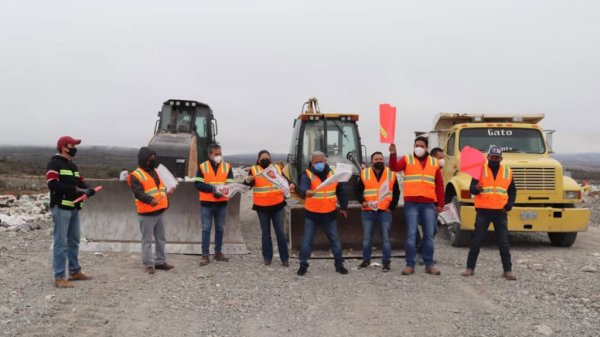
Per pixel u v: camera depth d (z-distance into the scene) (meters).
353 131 12.71
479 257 10.47
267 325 6.17
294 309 6.78
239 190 9.62
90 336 5.76
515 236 13.70
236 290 7.70
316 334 5.89
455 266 9.55
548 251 11.27
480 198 8.55
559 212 11.30
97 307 6.78
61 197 7.71
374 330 6.00
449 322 6.23
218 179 9.53
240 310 6.73
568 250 11.42
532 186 11.42
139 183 8.62
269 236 9.53
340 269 8.86
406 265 8.83
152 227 8.80
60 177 7.72
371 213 9.23
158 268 9.12
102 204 10.86
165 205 8.99
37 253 10.27
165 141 14.14
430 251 8.78
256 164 9.63
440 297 7.30
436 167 8.81
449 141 13.33
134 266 9.30
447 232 13.32
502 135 12.89
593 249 11.58
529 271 9.02
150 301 7.09
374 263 9.66
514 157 12.38
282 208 9.51
